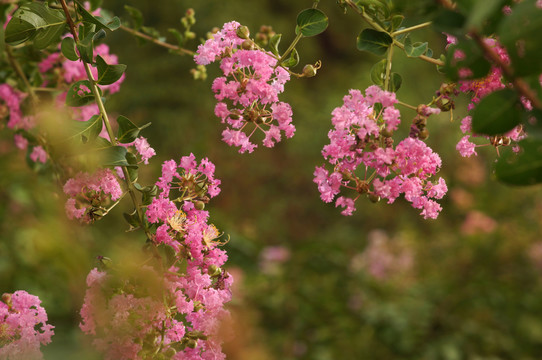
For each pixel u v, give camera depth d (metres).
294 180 10.02
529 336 5.24
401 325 5.12
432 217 1.80
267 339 4.85
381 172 1.78
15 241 3.21
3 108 2.23
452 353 4.96
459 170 8.04
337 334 5.03
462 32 1.58
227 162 9.33
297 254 5.80
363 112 1.76
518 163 1.58
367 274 5.77
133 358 1.74
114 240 1.80
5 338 1.83
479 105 1.58
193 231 1.79
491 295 5.51
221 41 1.83
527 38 1.52
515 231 6.36
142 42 2.38
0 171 3.17
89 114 2.26
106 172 1.80
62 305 3.03
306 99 11.29
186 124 8.94
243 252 5.88
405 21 1.85
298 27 1.83
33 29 1.86
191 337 1.78
